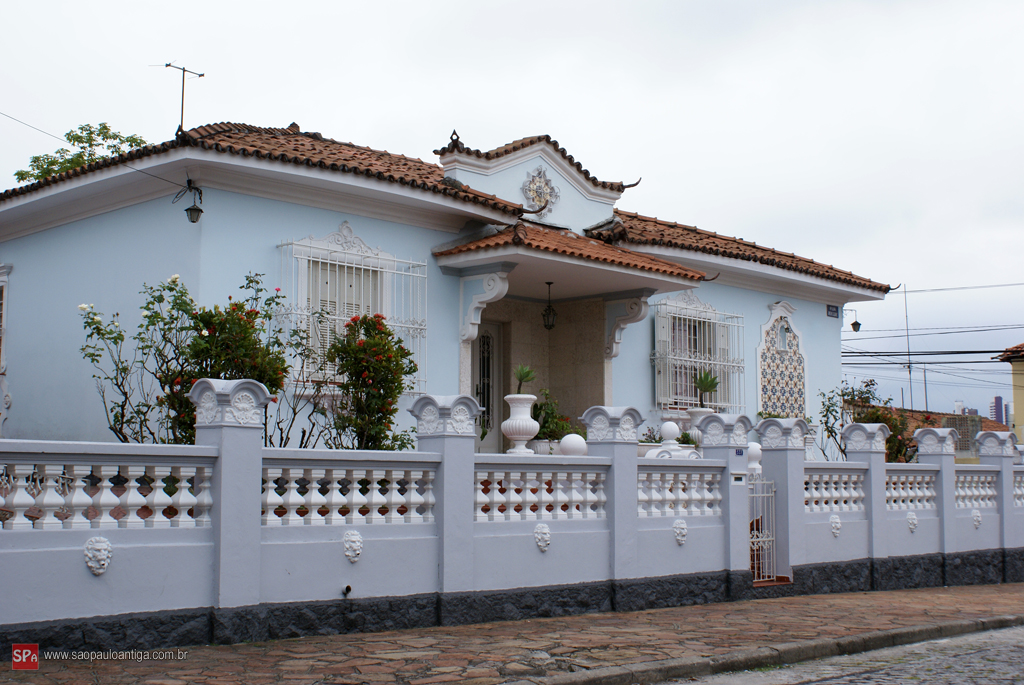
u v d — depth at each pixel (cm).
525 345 1709
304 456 794
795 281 2008
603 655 745
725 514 1133
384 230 1406
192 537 734
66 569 667
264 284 1272
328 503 815
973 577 1512
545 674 670
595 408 1034
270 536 776
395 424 1220
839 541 1290
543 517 960
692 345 1847
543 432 1567
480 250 1390
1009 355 3173
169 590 713
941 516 1472
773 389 2019
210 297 1223
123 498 705
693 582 1079
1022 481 1678
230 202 1253
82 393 1384
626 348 1734
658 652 766
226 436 744
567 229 1688
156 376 1082
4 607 640
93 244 1401
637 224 1903
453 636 808
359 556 819
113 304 1348
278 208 1296
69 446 675
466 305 1476
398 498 860
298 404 1273
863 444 1359
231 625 732
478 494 917
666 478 1086
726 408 1872
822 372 2158
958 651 877
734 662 760
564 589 960
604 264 1456
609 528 1012
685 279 1572
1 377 1555
